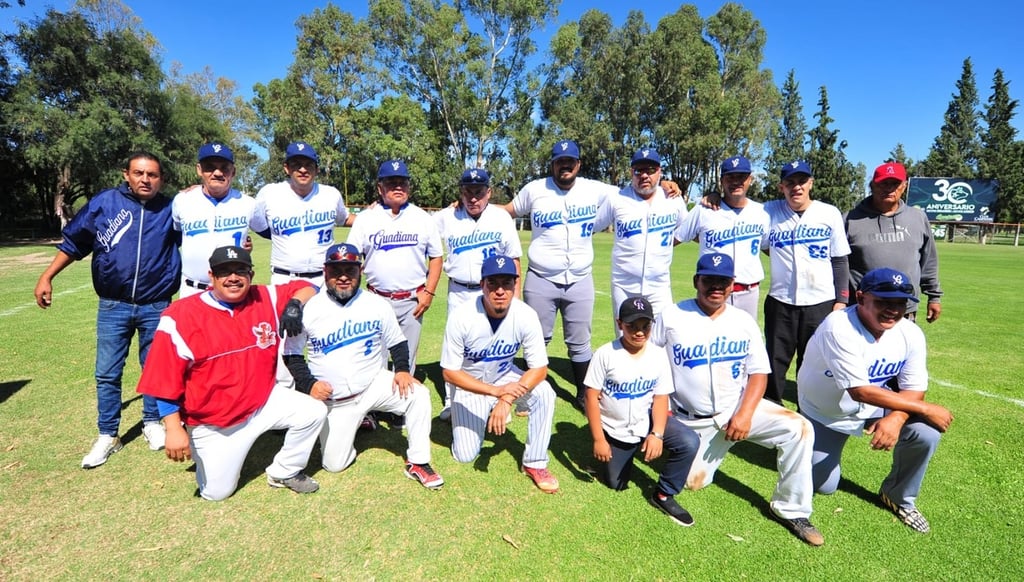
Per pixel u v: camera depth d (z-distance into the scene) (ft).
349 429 11.53
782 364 15.65
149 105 92.32
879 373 10.46
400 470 11.98
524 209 16.38
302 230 14.52
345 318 11.14
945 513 10.47
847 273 14.80
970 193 124.16
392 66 138.51
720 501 10.94
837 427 10.82
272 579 8.36
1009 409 15.75
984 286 43.04
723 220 15.16
